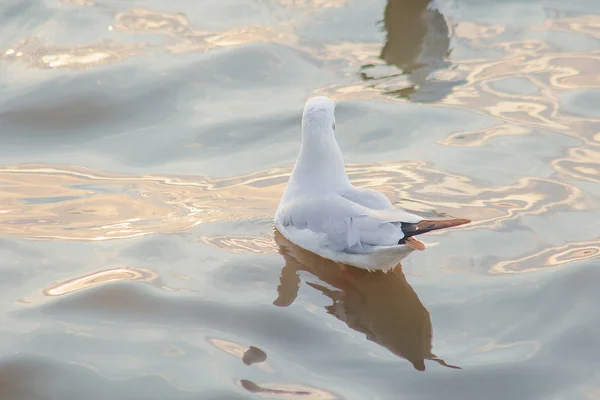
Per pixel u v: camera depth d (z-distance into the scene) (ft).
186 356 28.76
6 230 37.17
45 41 55.52
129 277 33.35
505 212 36.78
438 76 50.44
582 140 42.91
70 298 32.09
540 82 49.06
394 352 28.78
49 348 29.32
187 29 56.95
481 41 54.24
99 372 28.07
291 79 51.11
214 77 51.52
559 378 27.37
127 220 37.93
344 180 35.06
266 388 27.12
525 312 30.58
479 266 33.37
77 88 50.31
